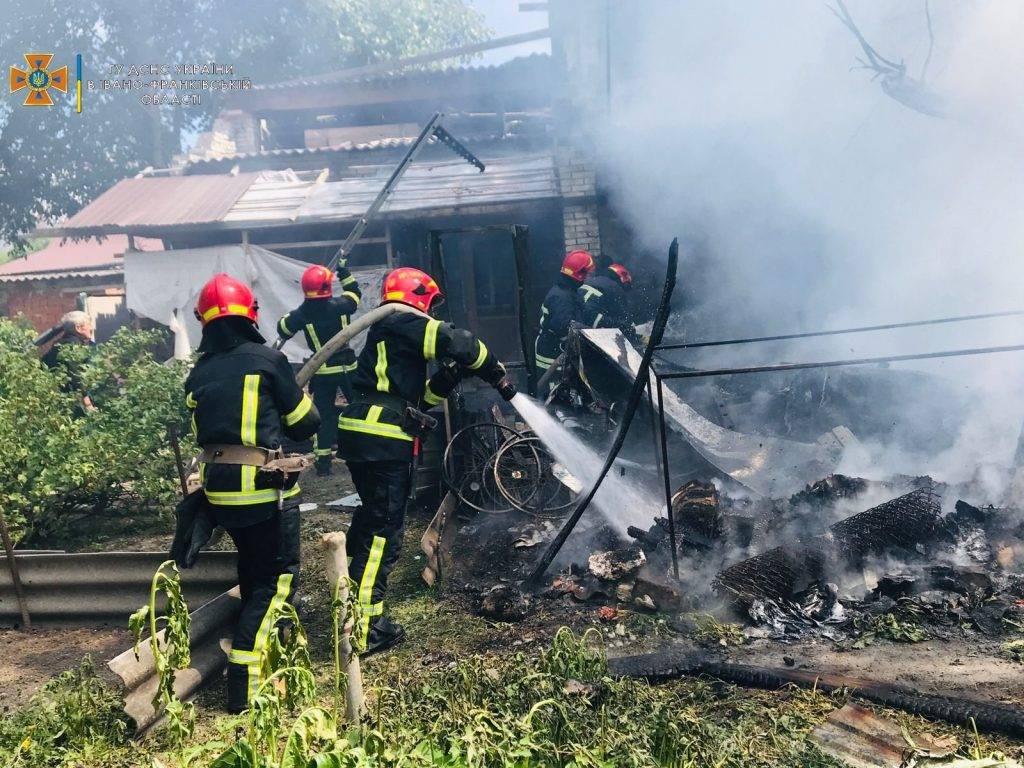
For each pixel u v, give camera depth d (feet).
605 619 13.34
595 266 31.78
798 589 13.30
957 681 10.60
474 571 15.81
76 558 14.25
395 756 7.40
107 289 61.36
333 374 25.71
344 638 9.16
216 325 11.80
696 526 14.75
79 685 10.61
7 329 24.22
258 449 11.29
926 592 12.94
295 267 36.52
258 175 41.04
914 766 8.25
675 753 8.45
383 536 13.28
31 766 9.33
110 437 21.42
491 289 38.50
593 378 19.26
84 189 74.18
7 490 19.47
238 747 7.27
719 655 11.89
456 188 36.47
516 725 8.05
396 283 14.20
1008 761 8.16
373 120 56.24
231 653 11.05
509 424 19.95
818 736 9.41
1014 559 13.84
